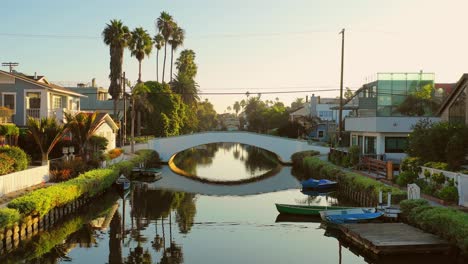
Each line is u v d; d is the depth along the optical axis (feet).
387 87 171.32
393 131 133.18
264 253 63.57
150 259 60.70
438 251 58.08
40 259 60.03
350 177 106.42
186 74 314.55
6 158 84.23
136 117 228.84
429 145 91.35
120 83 196.75
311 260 60.44
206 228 79.10
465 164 90.02
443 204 73.00
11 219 59.31
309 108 312.09
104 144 128.16
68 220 84.48
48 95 132.67
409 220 69.15
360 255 62.54
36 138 98.43
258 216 89.71
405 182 90.58
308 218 87.30
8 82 129.59
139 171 145.18
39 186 88.17
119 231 76.54
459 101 111.04
